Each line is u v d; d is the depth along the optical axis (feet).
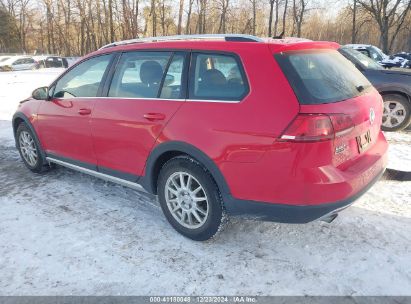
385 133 22.38
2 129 25.85
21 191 15.30
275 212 9.68
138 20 139.74
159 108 11.18
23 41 186.39
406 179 15.26
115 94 12.64
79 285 9.68
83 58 14.25
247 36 10.55
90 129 13.30
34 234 12.01
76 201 14.26
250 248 11.00
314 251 10.76
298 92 9.13
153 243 11.37
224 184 10.14
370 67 23.16
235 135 9.66
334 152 9.31
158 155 11.27
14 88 49.01
